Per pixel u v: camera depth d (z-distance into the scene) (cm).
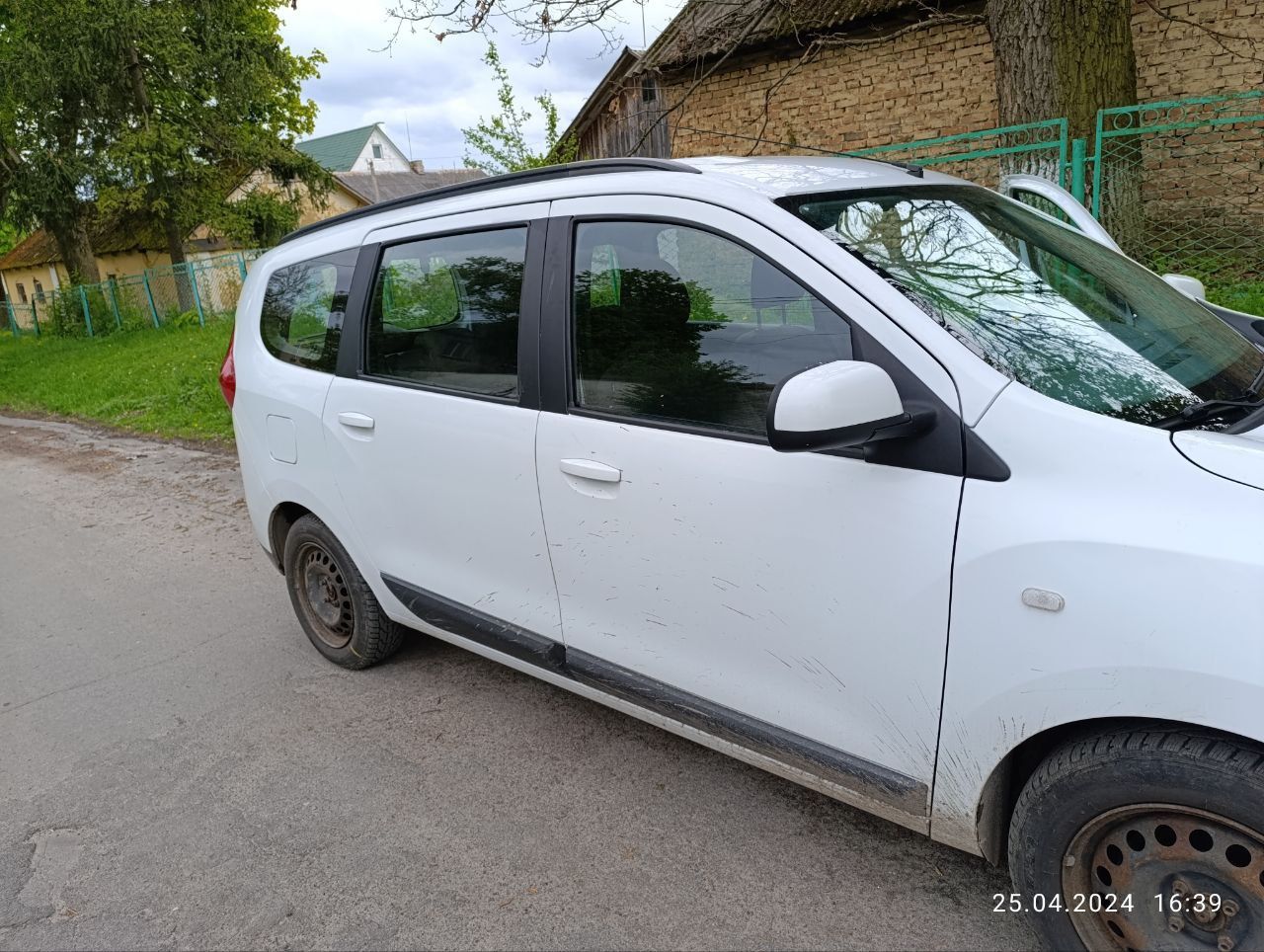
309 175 2466
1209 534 161
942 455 190
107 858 286
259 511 409
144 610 497
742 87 1157
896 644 202
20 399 1562
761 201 225
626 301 249
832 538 207
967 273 227
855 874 249
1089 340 216
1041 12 564
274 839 287
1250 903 168
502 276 281
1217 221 662
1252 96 518
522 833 279
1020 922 227
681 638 247
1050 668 177
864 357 202
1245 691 155
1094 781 179
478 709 357
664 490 238
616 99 1299
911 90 1009
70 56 2061
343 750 336
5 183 2345
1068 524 174
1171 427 185
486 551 299
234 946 244
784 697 229
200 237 3030
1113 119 569
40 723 379
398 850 277
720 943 229
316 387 357
